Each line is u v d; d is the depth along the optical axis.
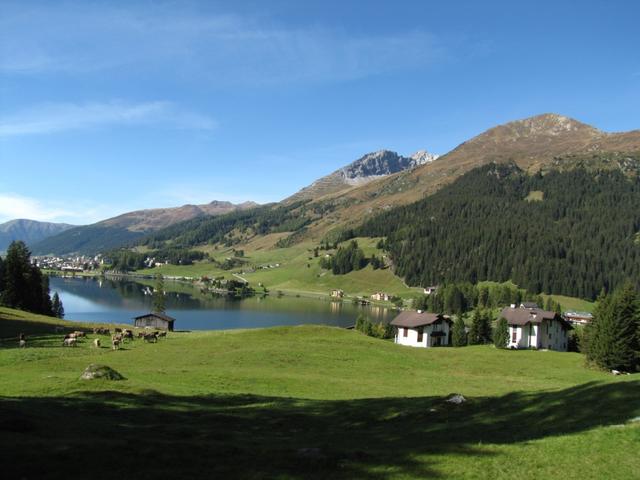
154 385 45.50
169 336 99.56
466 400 39.72
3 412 28.92
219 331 119.38
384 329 145.25
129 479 19.86
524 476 21.03
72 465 20.98
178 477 20.23
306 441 28.38
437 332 123.44
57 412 31.92
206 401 40.97
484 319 131.12
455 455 23.62
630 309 70.94
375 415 37.19
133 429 29.39
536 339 114.12
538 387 54.72
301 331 94.56
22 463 20.77
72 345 75.00
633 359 69.25
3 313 105.56
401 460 22.95
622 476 20.72
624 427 26.22
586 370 72.56
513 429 29.70
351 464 22.27
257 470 21.33
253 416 36.34
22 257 145.88
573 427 28.34
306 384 52.03
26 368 53.44
